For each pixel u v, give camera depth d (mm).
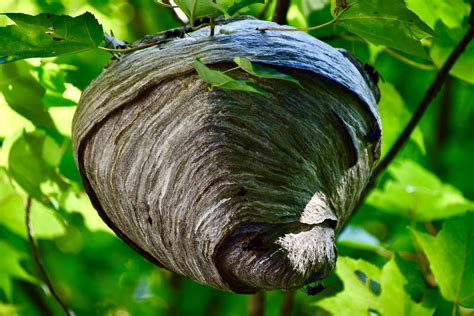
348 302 2184
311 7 2281
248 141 1841
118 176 1892
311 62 1886
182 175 1840
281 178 1833
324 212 1840
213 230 1806
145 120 1878
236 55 1871
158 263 1953
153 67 1887
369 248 2414
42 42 1884
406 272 2178
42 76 2201
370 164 1947
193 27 1851
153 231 1876
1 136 2260
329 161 1873
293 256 1795
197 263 1830
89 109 1913
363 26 1883
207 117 1851
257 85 1865
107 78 1910
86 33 1883
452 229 2146
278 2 2189
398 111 2383
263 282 1796
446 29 2240
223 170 1824
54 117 2248
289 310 2352
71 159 2277
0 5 2342
